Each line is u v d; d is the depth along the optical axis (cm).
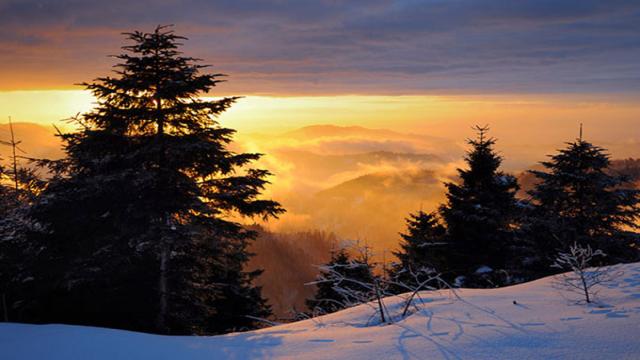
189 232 1470
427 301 774
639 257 1920
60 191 1519
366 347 519
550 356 420
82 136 1551
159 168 1586
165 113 1579
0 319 1509
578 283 771
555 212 2044
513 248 2064
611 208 1945
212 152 1647
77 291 1548
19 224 1514
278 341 600
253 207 1683
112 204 1538
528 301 687
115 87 1594
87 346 607
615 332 468
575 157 2041
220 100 1677
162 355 564
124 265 1515
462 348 472
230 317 2242
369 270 817
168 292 1555
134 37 1620
